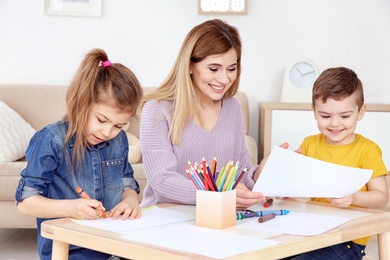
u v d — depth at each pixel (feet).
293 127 11.32
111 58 12.66
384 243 4.81
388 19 12.65
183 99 5.78
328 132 6.14
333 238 4.24
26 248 9.79
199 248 3.63
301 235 4.13
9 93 11.65
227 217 4.35
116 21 12.60
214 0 12.41
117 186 5.46
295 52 12.68
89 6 12.56
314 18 12.65
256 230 4.25
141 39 12.64
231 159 6.26
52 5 12.50
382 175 5.99
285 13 12.62
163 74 12.70
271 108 11.30
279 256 3.80
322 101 6.05
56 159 5.07
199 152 5.96
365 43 12.68
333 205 5.46
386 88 12.72
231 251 3.57
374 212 5.11
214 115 6.17
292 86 12.07
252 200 5.01
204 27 5.78
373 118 11.37
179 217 4.68
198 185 4.45
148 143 5.74
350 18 12.66
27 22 12.51
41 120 11.55
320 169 5.00
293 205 5.44
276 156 4.91
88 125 4.97
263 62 12.68
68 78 12.61
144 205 6.03
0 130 10.23
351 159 6.13
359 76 12.73
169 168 5.58
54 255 4.28
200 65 5.74
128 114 4.97
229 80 5.82
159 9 12.60
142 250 3.65
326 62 12.69
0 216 9.32
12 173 9.20
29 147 5.08
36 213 4.73
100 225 4.29
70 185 5.22
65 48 12.60
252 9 12.60
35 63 12.58
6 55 12.55
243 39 12.64
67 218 4.50
